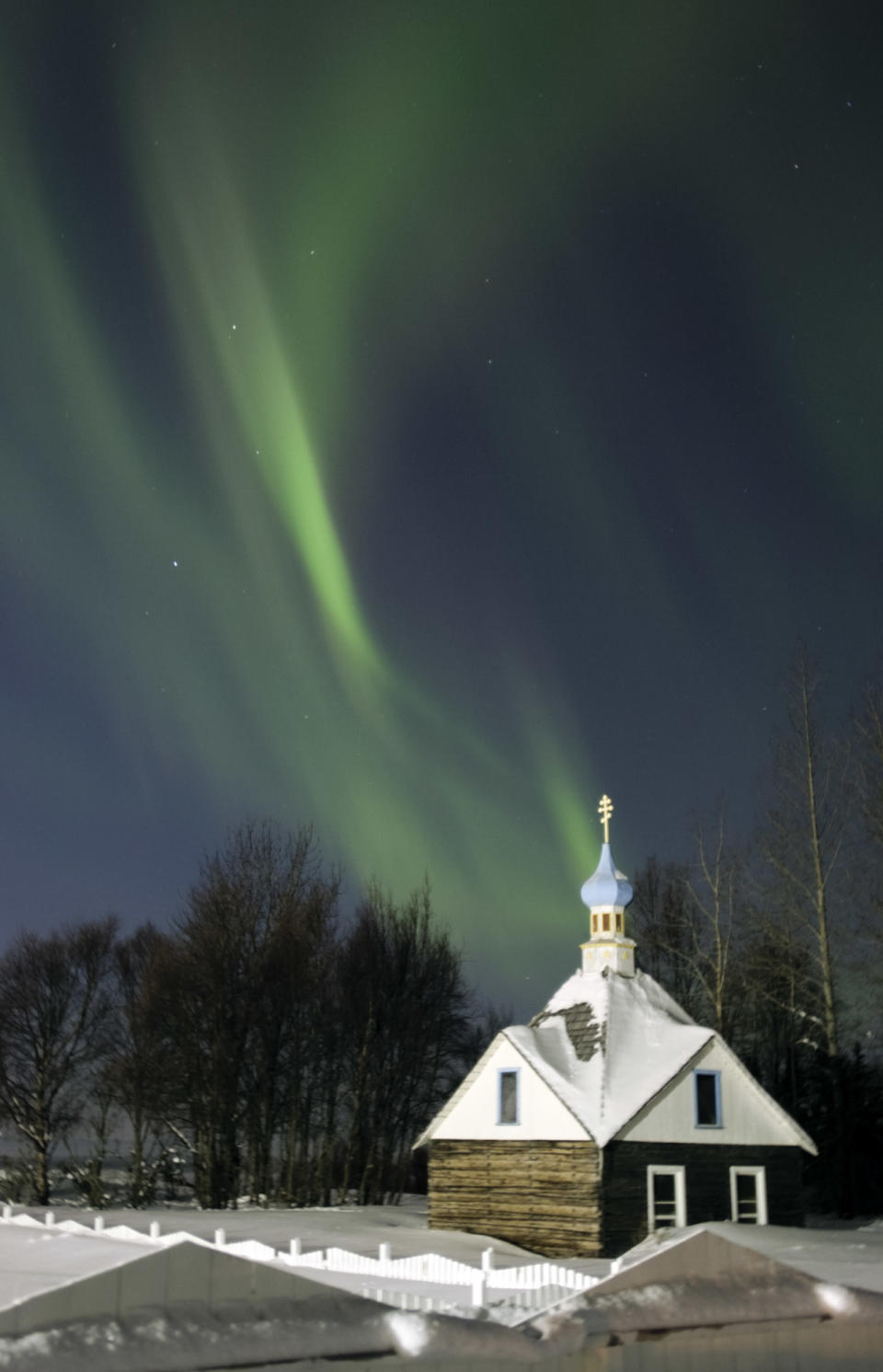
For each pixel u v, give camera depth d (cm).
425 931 7281
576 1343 824
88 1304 658
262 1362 686
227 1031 6388
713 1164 3841
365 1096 6800
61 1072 6800
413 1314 762
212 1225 3853
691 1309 888
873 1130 5466
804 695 5962
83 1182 6625
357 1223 4156
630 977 4394
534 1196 3797
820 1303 955
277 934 6581
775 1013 6881
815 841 5800
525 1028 4128
